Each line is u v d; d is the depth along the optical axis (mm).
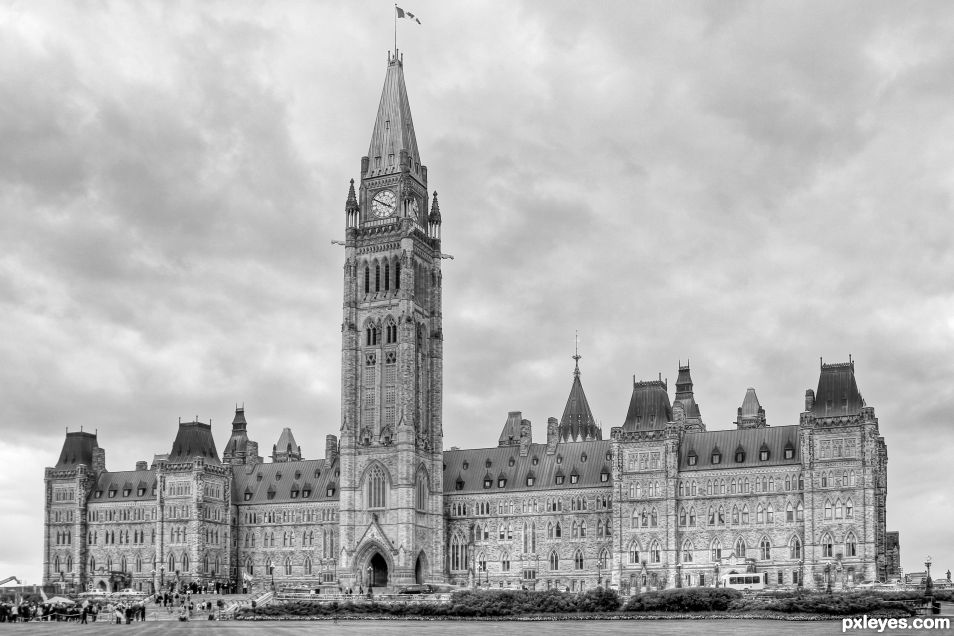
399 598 183250
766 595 159000
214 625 145000
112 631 124562
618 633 113062
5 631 124062
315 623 152125
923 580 191000
